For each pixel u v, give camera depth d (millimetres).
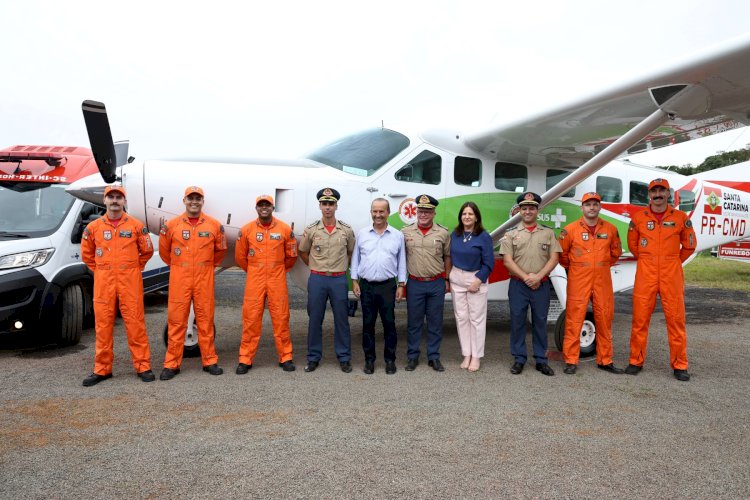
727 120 4656
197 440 2934
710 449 2916
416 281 4473
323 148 5395
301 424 3193
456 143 5465
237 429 3104
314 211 4816
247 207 4629
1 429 3098
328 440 2947
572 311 4539
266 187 4695
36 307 5109
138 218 4516
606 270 4543
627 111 4484
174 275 4191
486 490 2396
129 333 4062
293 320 7242
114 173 4473
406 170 5223
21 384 4027
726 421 3369
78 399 3652
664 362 4988
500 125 4988
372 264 4316
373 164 5113
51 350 5273
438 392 3889
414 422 3252
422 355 5137
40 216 5637
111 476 2496
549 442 2973
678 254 4402
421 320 4539
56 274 5285
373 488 2398
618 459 2760
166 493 2336
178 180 4488
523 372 4531
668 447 2934
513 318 4504
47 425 3160
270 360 4824
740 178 8367
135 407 3484
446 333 6324
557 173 6156
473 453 2803
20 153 6000
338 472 2555
